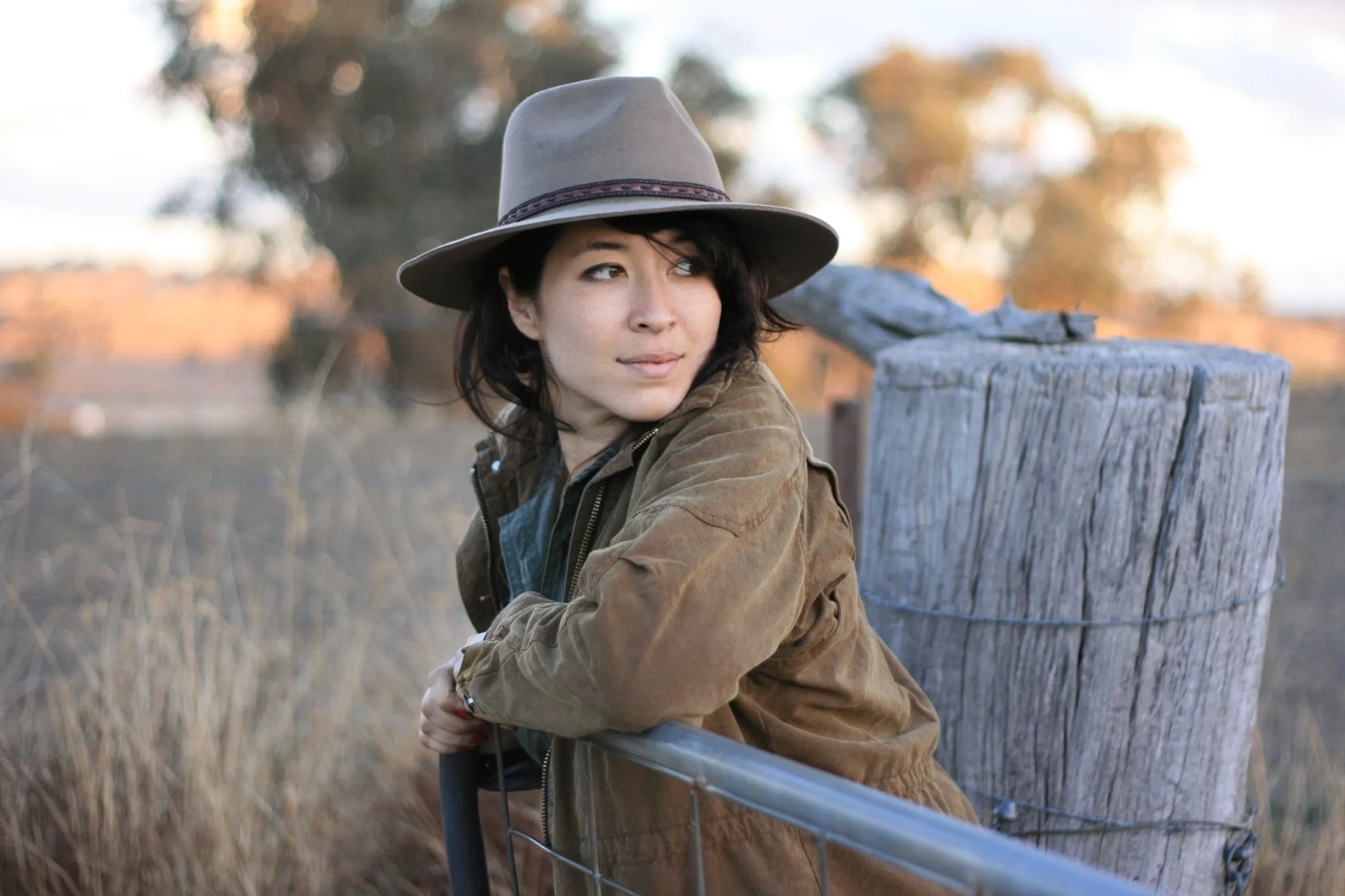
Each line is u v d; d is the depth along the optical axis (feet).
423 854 9.30
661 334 4.75
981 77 64.08
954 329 9.22
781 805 3.66
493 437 5.77
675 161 4.84
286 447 26.32
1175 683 6.40
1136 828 6.49
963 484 6.51
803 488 4.64
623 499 4.93
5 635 11.95
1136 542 6.28
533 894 8.48
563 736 4.45
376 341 44.98
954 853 3.10
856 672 4.96
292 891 8.93
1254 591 6.54
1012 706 6.53
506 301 5.42
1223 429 6.21
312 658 10.71
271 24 49.32
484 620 6.11
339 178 50.19
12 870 8.57
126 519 11.85
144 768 8.93
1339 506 22.98
